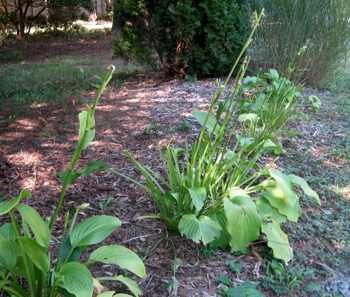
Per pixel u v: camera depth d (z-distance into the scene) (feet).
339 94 19.62
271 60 20.33
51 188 10.50
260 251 8.68
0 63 26.91
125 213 9.53
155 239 8.77
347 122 15.97
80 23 46.91
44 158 12.09
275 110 13.07
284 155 12.98
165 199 8.86
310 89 19.94
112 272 7.84
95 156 12.21
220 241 8.54
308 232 9.50
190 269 8.05
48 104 16.97
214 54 19.89
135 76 21.67
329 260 8.66
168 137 13.44
